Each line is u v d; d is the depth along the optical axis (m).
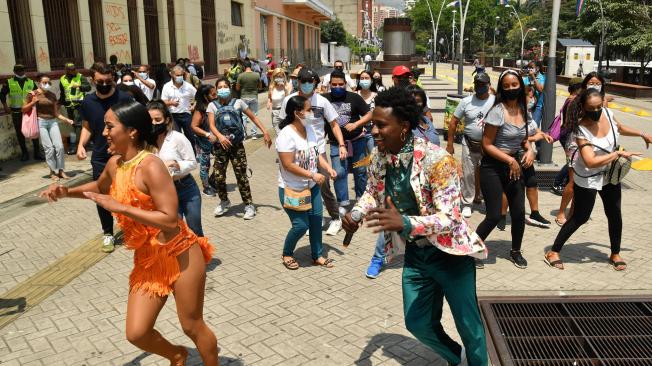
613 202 4.97
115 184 2.87
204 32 21.78
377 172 2.99
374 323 4.07
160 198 2.78
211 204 7.51
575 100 4.96
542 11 66.19
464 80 36.31
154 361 3.60
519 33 71.00
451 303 3.01
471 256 2.96
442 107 18.30
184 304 2.96
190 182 5.05
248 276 4.99
